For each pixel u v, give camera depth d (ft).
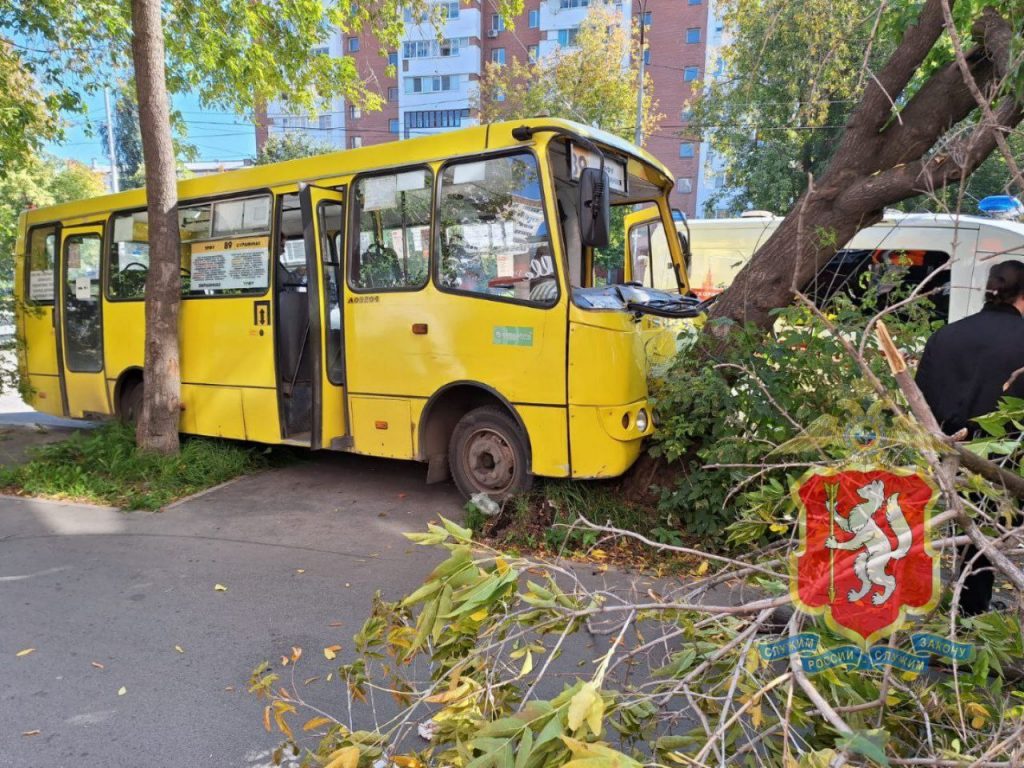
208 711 9.52
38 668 10.66
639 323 15.69
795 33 29.73
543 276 15.15
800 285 14.52
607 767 3.59
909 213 22.27
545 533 15.15
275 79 33.17
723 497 13.79
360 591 13.34
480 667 5.32
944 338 10.18
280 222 19.66
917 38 12.76
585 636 11.12
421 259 17.11
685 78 116.37
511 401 15.67
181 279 21.99
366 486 20.31
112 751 8.70
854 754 4.29
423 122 131.75
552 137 15.08
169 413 21.39
